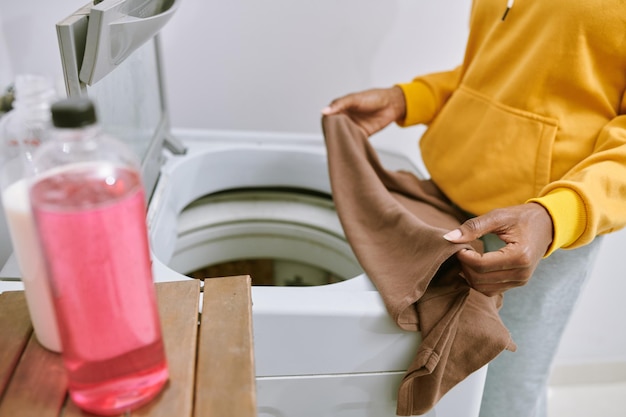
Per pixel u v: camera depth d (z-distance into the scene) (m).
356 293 0.70
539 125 0.76
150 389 0.42
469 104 0.89
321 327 0.67
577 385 1.58
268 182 1.20
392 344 0.70
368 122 1.03
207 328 0.51
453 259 0.69
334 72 1.32
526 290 0.86
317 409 0.74
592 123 0.75
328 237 1.14
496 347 0.67
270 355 0.69
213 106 1.33
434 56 1.33
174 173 1.05
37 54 0.93
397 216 0.79
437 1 1.26
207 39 1.24
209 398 0.43
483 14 0.88
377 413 0.76
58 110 0.35
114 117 0.76
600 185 0.67
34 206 0.36
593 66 0.72
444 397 0.74
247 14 1.22
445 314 0.67
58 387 0.44
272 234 1.18
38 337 0.48
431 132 0.99
